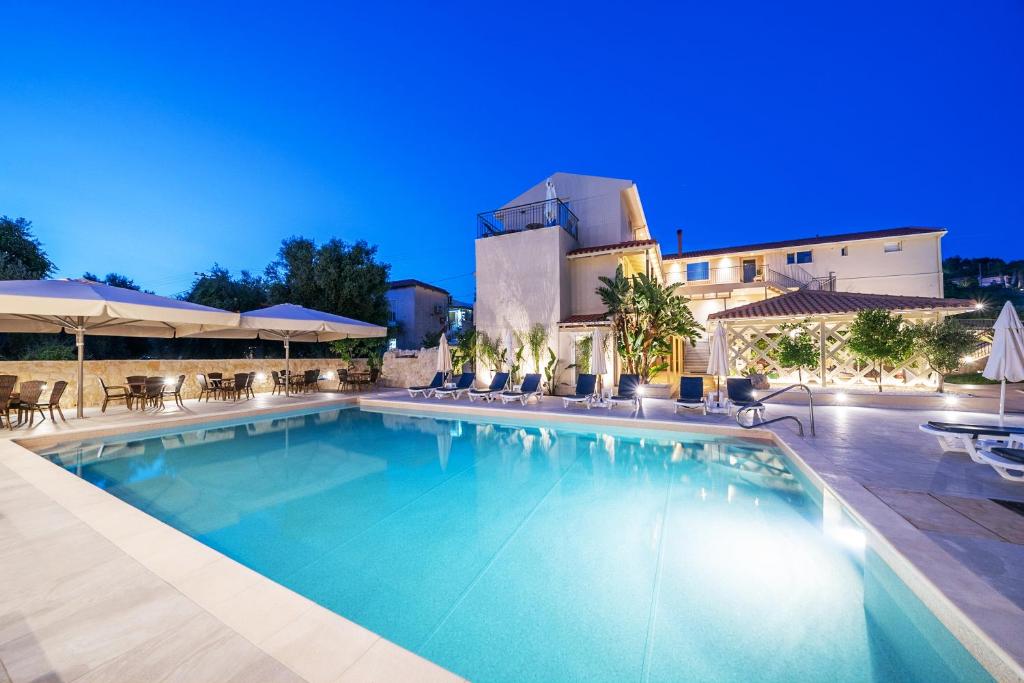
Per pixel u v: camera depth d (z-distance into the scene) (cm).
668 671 260
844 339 1338
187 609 254
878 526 364
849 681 250
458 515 499
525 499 548
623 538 437
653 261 1850
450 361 1477
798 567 378
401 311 2838
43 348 1409
